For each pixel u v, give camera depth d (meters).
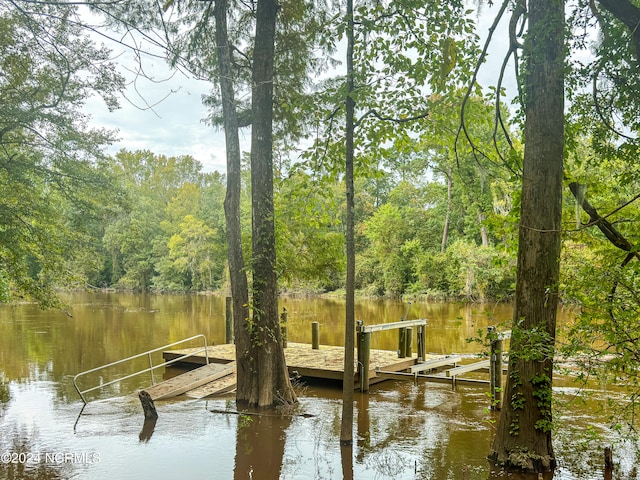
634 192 8.40
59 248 11.37
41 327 21.16
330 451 7.30
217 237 55.06
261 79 9.88
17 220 10.79
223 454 7.17
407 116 8.90
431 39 8.05
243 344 9.88
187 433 8.10
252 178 10.03
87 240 12.30
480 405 9.86
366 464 6.77
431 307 31.94
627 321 5.19
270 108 10.07
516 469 6.36
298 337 18.72
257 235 9.95
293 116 11.17
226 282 51.91
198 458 7.02
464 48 8.05
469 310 28.95
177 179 68.44
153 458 6.99
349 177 7.99
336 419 8.91
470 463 6.71
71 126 11.16
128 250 57.16
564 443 7.21
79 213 12.11
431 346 16.30
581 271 5.59
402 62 8.23
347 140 8.06
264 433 8.11
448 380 10.96
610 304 5.16
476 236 39.16
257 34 9.95
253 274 9.89
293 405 9.70
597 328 5.24
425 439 7.81
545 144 6.45
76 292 53.66
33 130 10.51
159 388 10.67
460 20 7.51
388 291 42.69
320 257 11.64
